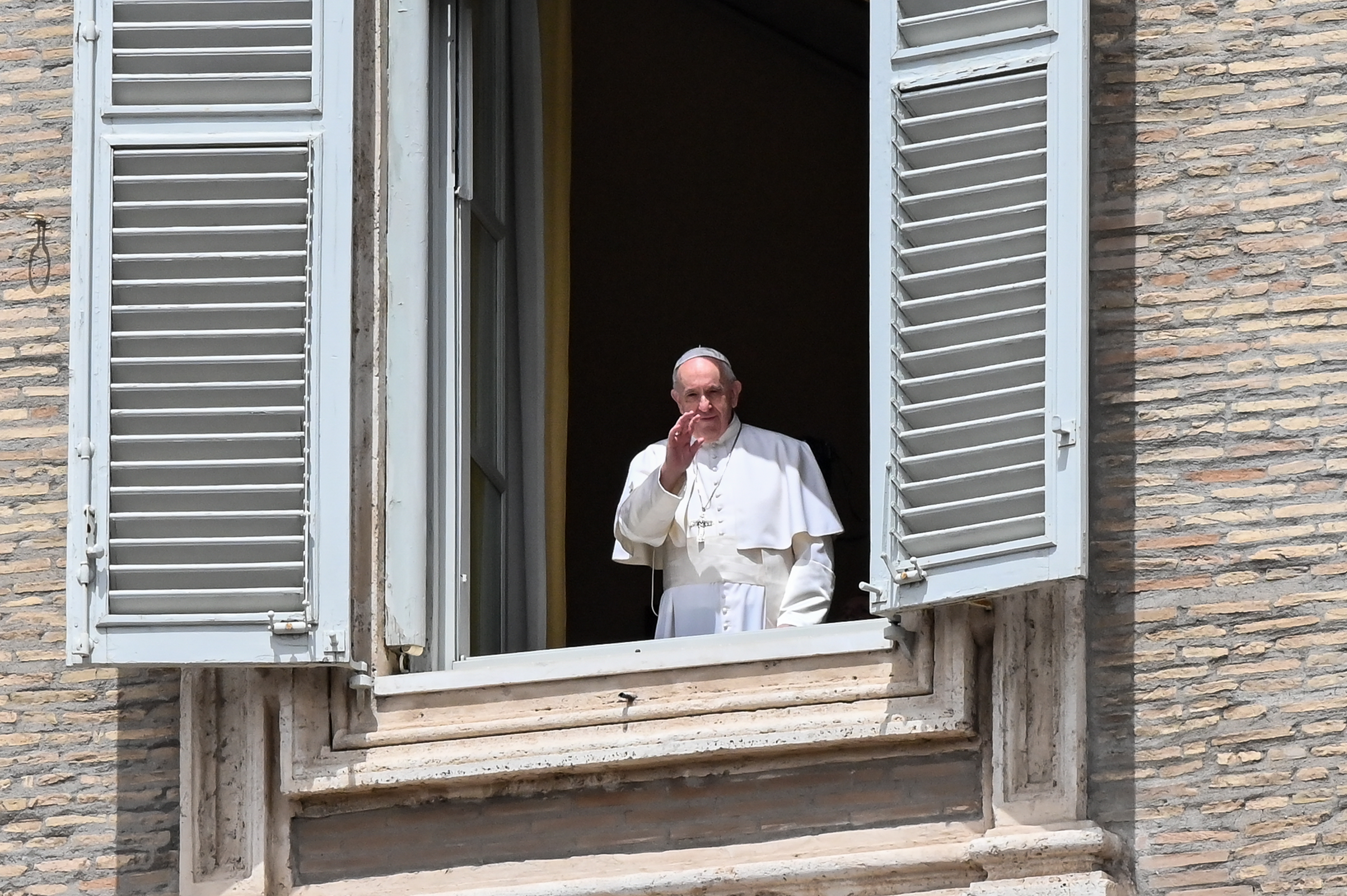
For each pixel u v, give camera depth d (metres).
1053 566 26.16
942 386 26.97
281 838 27.80
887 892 26.52
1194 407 27.41
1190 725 26.50
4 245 30.00
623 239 45.91
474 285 30.52
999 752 26.56
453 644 28.69
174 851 27.92
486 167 31.12
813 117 45.66
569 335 43.94
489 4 31.52
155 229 28.03
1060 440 26.39
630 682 27.78
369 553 28.14
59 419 29.42
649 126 45.88
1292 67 28.11
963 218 27.12
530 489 31.02
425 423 28.83
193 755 27.75
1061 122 27.06
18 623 28.91
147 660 27.14
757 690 27.45
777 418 45.53
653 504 30.28
